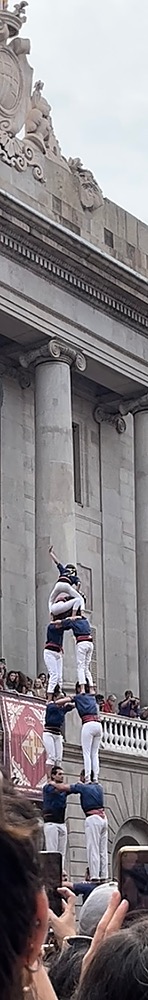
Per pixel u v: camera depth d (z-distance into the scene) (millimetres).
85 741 17969
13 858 3061
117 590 37750
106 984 3246
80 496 36625
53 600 18656
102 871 17359
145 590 35938
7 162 30734
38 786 26047
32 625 33469
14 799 3391
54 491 31547
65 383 32375
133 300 35000
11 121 31156
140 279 34812
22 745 25859
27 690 28141
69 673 29828
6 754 25375
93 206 34469
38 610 31047
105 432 38062
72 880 29281
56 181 32812
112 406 37688
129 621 38156
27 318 31281
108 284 33812
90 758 18031
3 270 30453
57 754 18266
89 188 34406
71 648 30047
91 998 3277
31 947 3074
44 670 30453
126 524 38531
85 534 36719
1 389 33375
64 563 31250
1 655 32156
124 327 35281
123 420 38594
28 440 34219
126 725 32594
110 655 37188
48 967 5023
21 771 25688
